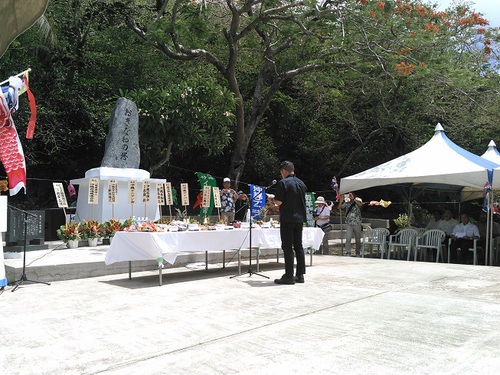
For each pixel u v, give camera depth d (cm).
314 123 2164
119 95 1672
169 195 1063
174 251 675
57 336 421
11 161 745
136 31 1577
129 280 720
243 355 363
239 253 768
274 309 520
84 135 1623
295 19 1398
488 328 435
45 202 1708
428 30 1452
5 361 356
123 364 348
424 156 1127
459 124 1841
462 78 1622
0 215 625
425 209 2064
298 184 688
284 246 682
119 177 1084
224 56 1853
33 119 811
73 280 721
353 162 2170
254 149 1989
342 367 332
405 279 731
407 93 1836
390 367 332
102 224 1016
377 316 484
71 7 1614
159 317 487
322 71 1814
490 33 1755
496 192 1345
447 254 1162
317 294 605
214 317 485
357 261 995
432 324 450
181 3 1492
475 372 321
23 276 666
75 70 1661
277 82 1633
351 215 1186
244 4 1448
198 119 1401
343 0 1407
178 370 334
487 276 764
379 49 1504
